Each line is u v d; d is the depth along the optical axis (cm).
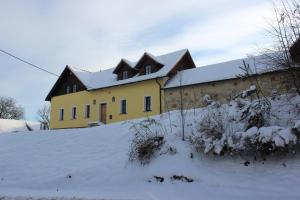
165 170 973
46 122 6762
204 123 1030
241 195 768
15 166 1334
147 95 3044
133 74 3381
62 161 1270
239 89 2394
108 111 3388
